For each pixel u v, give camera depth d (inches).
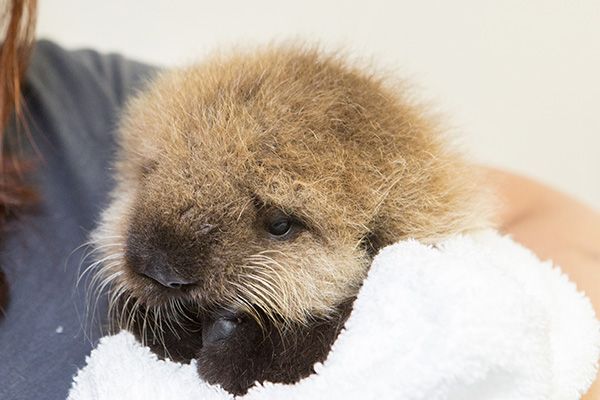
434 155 23.7
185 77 24.7
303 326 22.9
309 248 23.0
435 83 46.9
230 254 22.8
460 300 21.0
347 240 23.0
